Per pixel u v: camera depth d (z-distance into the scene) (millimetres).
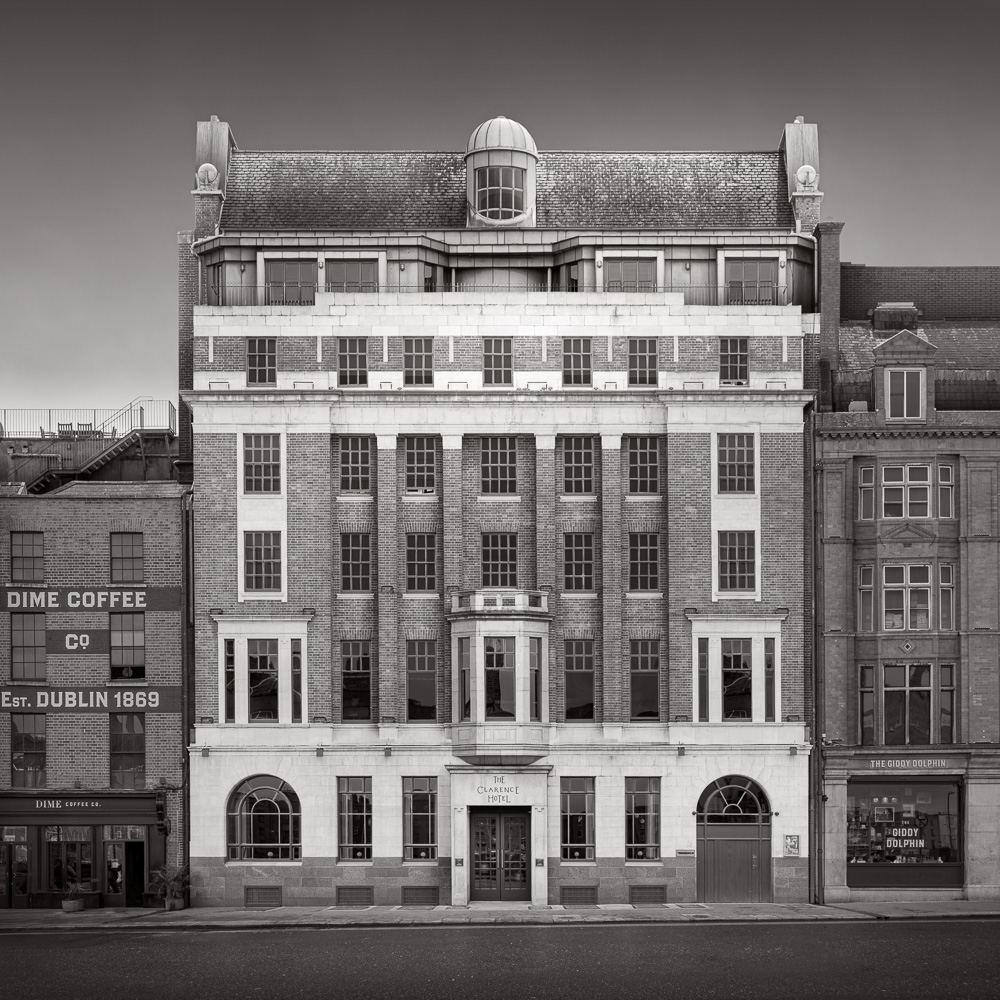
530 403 60906
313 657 60281
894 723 59656
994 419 60125
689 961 45000
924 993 40188
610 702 60094
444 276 64812
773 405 60688
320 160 68562
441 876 59438
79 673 60875
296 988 41688
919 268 70875
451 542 60656
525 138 66188
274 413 60844
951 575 60125
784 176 68188
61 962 46188
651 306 61562
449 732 59969
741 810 59812
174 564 61062
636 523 61250
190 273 67750
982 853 58875
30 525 61375
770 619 60062
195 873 59562
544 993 40625
